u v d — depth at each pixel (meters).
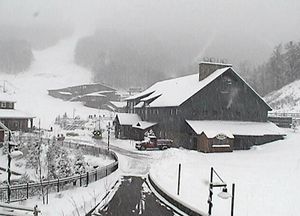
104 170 28.94
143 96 71.88
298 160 35.03
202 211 17.23
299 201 19.45
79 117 102.94
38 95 150.12
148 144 48.31
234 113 53.03
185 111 50.44
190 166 32.44
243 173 28.81
